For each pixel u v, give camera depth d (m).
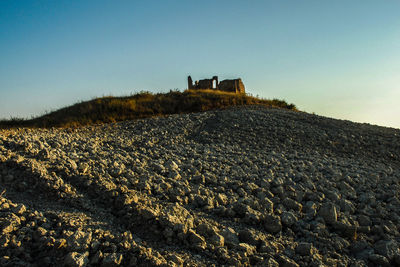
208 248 3.39
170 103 18.75
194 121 13.00
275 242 3.80
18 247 2.97
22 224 3.31
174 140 9.87
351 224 4.58
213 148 8.86
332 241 4.02
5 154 4.79
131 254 3.04
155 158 6.89
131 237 3.31
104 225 3.57
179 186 5.01
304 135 11.16
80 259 2.83
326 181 6.23
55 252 2.97
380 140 11.15
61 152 5.58
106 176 4.77
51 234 3.18
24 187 4.13
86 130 11.91
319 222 4.44
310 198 5.32
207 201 4.59
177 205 4.18
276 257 3.45
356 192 6.01
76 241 3.05
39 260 2.92
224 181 5.66
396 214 5.07
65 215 3.61
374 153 10.01
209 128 11.97
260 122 12.61
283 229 4.25
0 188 4.04
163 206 4.20
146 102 18.69
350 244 4.10
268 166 7.13
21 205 3.55
